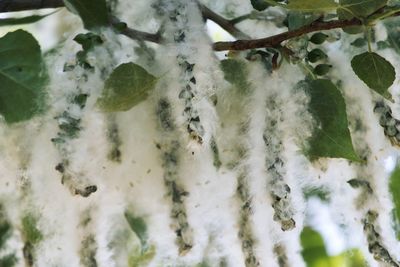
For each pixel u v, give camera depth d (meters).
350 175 1.02
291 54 0.98
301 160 1.02
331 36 1.02
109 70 0.96
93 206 0.98
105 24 0.97
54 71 0.97
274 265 1.00
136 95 0.95
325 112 0.99
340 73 1.02
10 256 1.00
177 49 0.96
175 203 0.98
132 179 0.98
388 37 1.02
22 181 0.97
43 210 0.98
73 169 0.95
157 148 0.98
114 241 1.01
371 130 1.02
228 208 0.99
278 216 0.97
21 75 0.95
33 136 0.96
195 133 0.95
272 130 0.99
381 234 1.01
